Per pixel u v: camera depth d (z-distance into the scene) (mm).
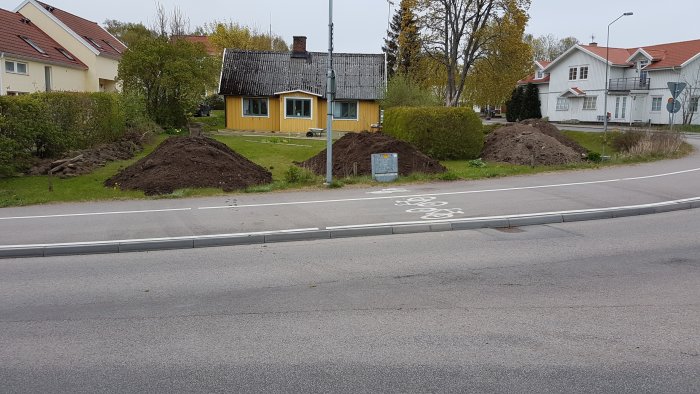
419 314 5766
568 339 5043
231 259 8430
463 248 8789
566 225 10617
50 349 5055
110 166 17594
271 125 37844
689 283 6684
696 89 46312
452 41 42125
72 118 18172
